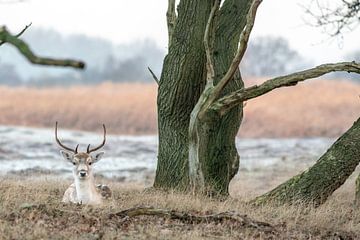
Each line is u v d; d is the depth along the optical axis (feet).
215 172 107.34
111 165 171.73
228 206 90.53
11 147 197.67
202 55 104.99
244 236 76.54
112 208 85.25
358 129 98.53
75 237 70.33
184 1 105.19
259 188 140.26
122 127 323.37
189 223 80.59
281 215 87.35
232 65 96.02
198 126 99.91
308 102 332.80
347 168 97.14
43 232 70.59
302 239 78.59
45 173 144.77
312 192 96.37
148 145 223.51
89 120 326.65
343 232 83.51
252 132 304.91
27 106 333.42
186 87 105.70
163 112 107.24
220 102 98.48
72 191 92.43
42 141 216.95
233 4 110.01
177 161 105.91
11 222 74.18
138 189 109.91
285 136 299.79
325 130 305.73
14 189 90.99
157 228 76.33
